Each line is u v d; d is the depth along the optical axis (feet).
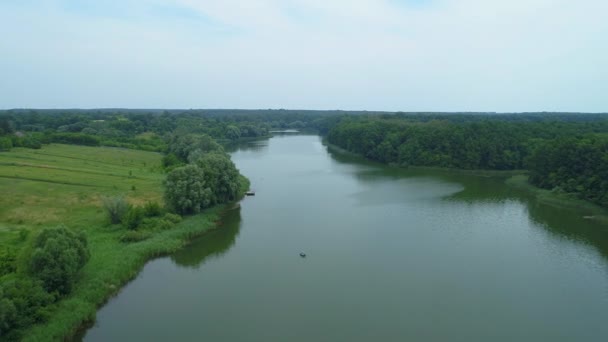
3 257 152.46
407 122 641.40
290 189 332.19
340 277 175.32
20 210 221.66
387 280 172.55
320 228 235.40
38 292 128.77
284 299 156.97
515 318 144.36
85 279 155.33
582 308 150.92
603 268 183.52
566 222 247.09
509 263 188.65
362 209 273.13
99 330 135.03
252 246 208.64
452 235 224.53
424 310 149.59
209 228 231.30
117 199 217.36
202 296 158.61
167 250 195.52
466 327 139.13
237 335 133.80
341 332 136.15
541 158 334.03
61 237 144.36
